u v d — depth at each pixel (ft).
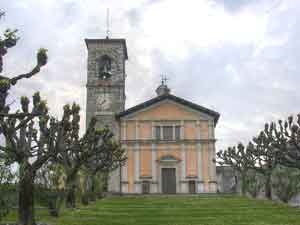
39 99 60.85
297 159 96.68
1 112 49.49
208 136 183.83
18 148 64.03
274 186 125.08
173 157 182.29
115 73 190.90
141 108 186.09
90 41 192.24
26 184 63.93
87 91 189.78
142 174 181.47
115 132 185.78
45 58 53.16
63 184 88.12
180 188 180.14
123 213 94.07
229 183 216.74
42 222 71.61
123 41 192.65
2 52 51.13
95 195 131.23
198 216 87.92
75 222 75.05
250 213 92.94
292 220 79.20
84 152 86.89
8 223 64.85
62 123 69.26
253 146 150.82
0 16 48.96
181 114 186.09
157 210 101.35
